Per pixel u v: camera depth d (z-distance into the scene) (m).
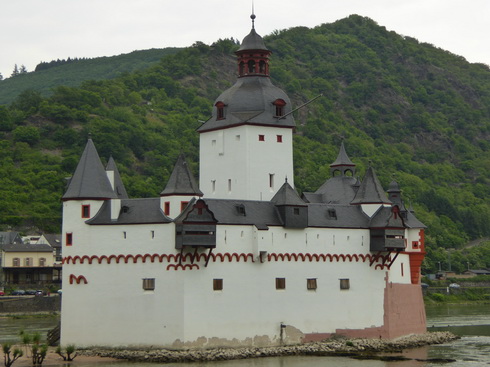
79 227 117.94
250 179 138.12
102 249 117.00
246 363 111.06
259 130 139.62
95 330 116.44
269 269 120.56
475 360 116.25
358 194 133.12
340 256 126.88
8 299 196.25
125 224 116.44
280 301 121.06
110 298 116.19
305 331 122.88
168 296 113.81
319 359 115.19
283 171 140.88
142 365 107.94
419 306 143.50
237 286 117.56
